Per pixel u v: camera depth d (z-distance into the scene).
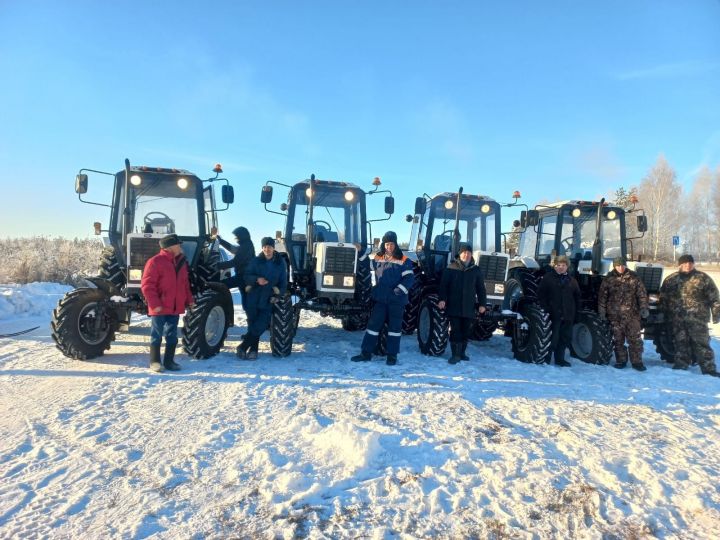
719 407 4.24
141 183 6.30
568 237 7.80
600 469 2.78
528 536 2.14
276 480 2.59
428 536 2.13
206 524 2.19
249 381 4.61
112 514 2.27
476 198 7.82
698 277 6.18
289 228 7.05
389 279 5.70
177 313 5.02
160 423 3.45
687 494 2.53
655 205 40.44
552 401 4.21
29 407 3.79
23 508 2.31
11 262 14.61
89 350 5.44
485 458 2.92
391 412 3.75
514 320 6.59
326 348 6.80
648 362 6.97
